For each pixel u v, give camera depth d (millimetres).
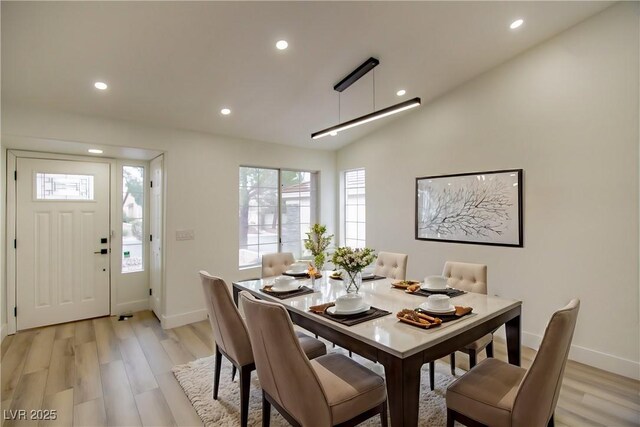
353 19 2432
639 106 2557
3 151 3508
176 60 2639
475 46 3004
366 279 2951
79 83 2762
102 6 2020
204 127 3951
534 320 3166
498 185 3379
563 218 2967
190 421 2162
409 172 4273
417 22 2561
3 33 2107
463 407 1613
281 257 3574
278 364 1564
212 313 2240
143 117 3490
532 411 1412
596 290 2791
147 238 4531
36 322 3754
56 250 3877
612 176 2695
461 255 3711
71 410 2264
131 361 2988
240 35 2441
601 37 2721
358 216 5184
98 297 4164
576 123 2875
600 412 2203
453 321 1823
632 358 2621
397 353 1473
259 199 4738
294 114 3900
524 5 2514
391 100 3828
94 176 4105
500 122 3369
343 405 1560
